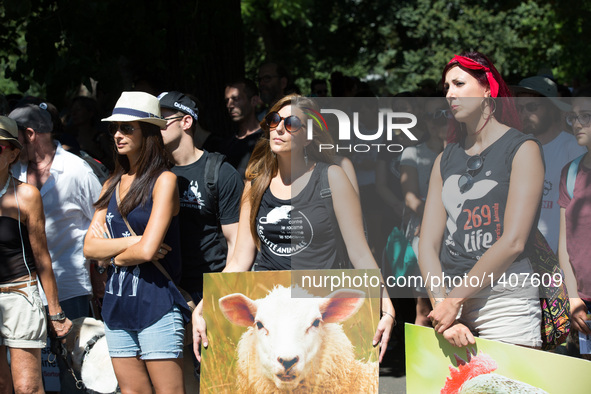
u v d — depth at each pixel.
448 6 32.69
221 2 9.75
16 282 5.42
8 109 7.18
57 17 8.44
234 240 5.49
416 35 31.52
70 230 6.27
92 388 5.66
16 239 5.43
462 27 30.78
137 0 8.82
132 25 8.88
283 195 4.62
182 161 5.57
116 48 8.94
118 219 5.10
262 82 8.89
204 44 9.80
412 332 4.42
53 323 5.68
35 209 5.48
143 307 4.96
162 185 4.99
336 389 4.39
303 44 29.55
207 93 10.53
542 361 4.12
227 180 5.48
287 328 4.43
